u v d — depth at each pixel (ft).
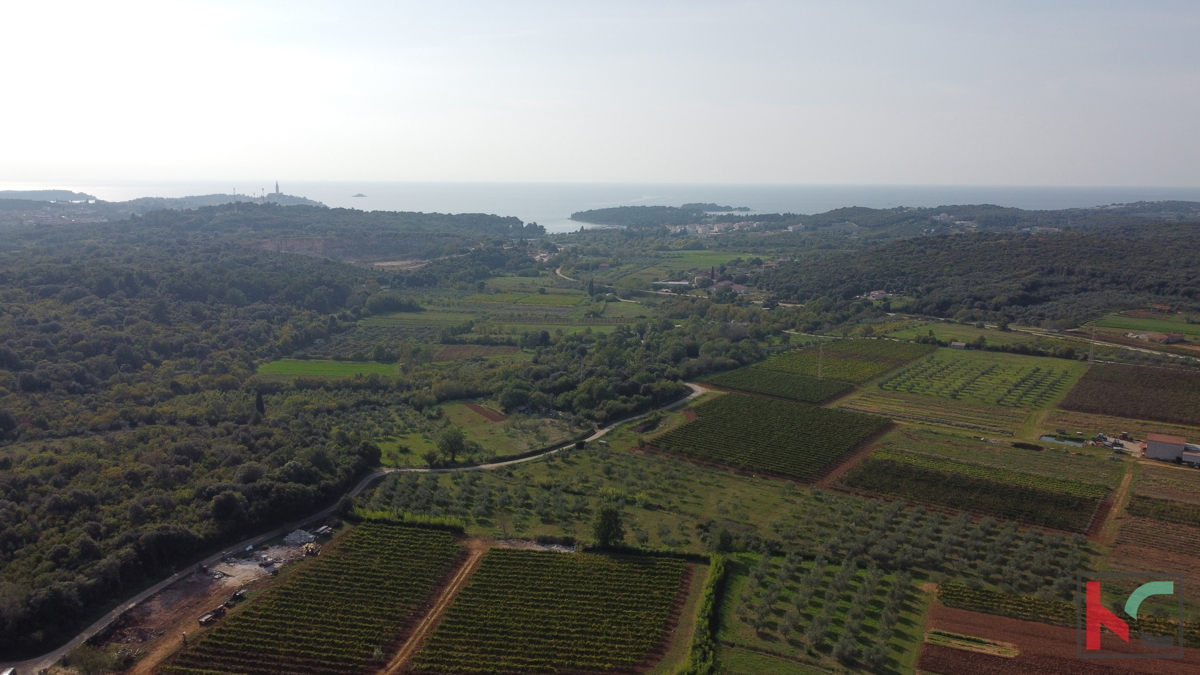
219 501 360.28
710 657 267.39
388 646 283.38
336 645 281.74
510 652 277.64
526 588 318.04
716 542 347.36
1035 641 275.59
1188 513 385.70
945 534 360.07
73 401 518.78
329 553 350.23
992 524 371.97
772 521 385.29
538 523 384.68
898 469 448.65
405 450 495.82
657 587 319.88
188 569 335.88
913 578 323.37
